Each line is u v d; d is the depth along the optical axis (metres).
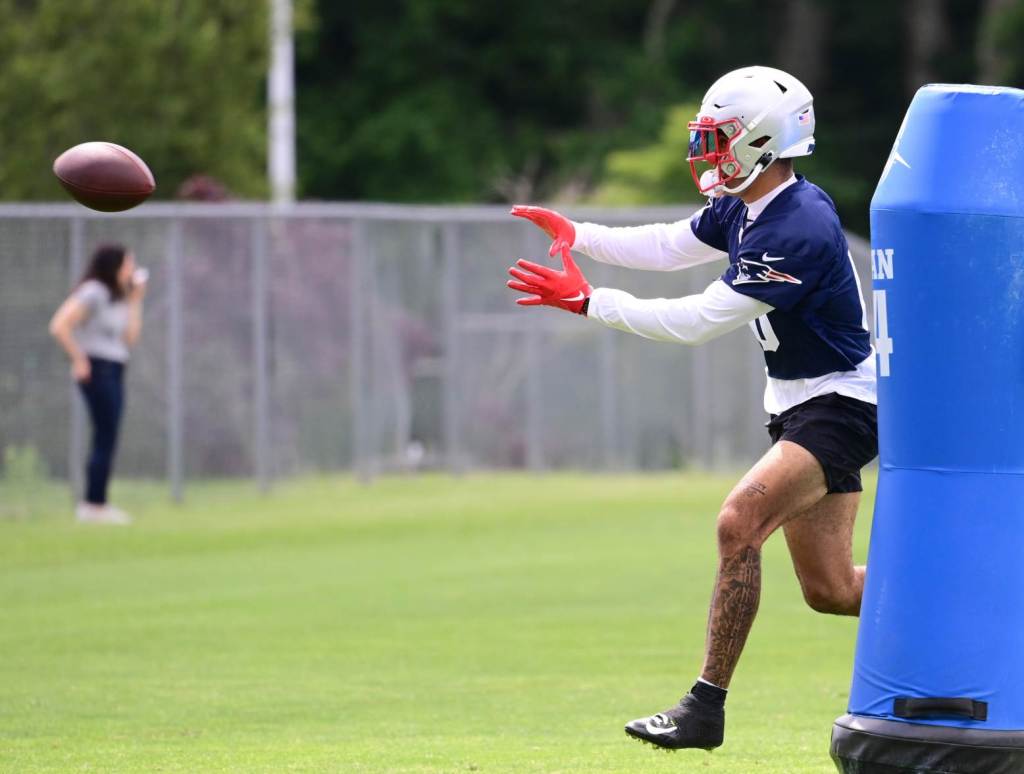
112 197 23.45
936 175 19.77
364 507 58.69
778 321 22.16
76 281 59.94
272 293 62.34
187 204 66.12
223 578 43.78
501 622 37.00
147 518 56.62
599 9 138.88
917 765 19.66
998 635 19.61
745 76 22.11
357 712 27.66
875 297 20.28
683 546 49.34
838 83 143.62
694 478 67.38
